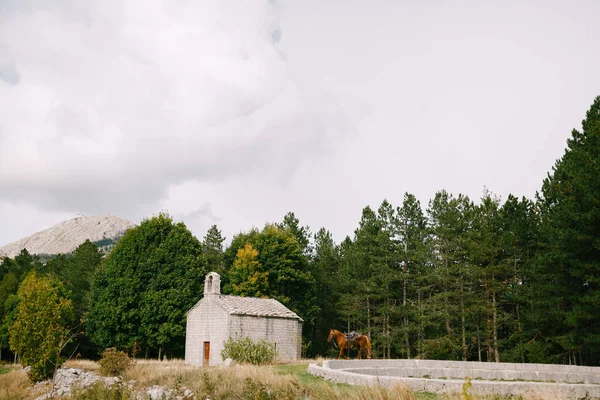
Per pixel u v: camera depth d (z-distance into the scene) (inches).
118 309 2161.7
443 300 2214.6
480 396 655.8
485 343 1951.3
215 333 1686.8
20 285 2687.0
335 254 3171.8
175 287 2235.5
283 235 2709.2
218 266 3061.0
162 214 2418.8
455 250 2245.3
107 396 975.0
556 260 1416.1
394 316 2460.6
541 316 1585.9
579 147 1521.9
